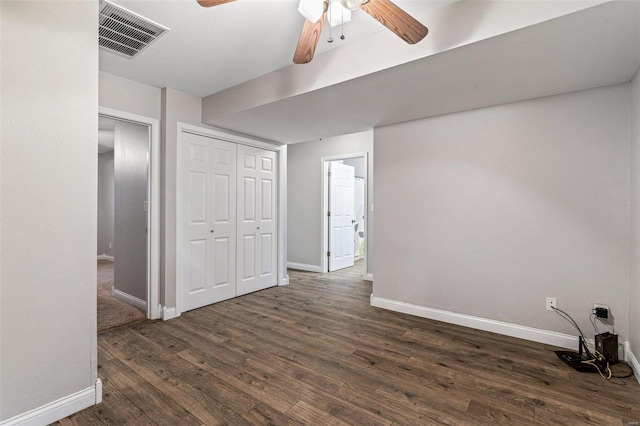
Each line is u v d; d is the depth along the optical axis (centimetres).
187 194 344
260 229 438
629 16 155
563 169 255
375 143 364
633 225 221
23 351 157
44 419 162
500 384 202
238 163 404
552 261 259
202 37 227
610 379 207
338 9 190
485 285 291
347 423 166
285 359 236
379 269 362
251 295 412
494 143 286
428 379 208
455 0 187
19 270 156
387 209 353
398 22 157
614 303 236
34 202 161
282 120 341
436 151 318
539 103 265
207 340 271
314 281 496
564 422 166
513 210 276
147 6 192
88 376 179
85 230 178
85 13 176
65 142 170
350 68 235
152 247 320
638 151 209
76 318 175
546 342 261
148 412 175
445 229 313
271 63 269
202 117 352
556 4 158
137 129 359
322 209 564
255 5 192
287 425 164
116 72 285
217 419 169
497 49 189
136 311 346
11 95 153
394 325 305
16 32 154
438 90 252
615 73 218
